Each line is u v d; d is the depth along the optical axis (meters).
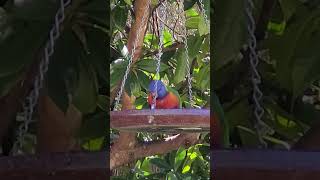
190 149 2.78
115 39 2.54
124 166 2.82
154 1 2.65
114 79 2.55
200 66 2.69
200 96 2.79
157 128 1.81
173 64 2.79
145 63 2.58
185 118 1.69
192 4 2.61
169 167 2.81
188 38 2.67
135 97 2.66
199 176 2.75
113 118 1.73
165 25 2.72
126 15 2.49
